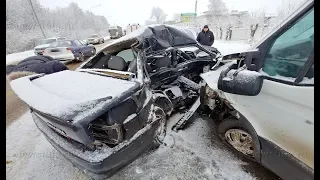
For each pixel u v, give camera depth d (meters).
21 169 2.20
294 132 1.33
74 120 1.27
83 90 1.65
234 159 2.12
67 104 1.35
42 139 2.80
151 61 3.11
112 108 1.54
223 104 2.27
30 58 3.34
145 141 1.89
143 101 1.99
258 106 1.60
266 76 1.53
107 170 1.52
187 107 3.45
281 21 1.54
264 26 15.33
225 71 1.61
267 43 1.57
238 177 1.87
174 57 3.44
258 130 1.65
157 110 2.42
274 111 1.46
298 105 1.28
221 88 1.57
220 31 19.69
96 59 3.14
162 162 2.14
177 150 2.33
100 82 1.85
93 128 1.59
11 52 19.05
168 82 3.38
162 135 2.50
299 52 1.35
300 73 1.30
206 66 3.94
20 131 3.05
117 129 1.58
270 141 1.56
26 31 26.55
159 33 3.11
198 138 2.55
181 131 2.74
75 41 10.15
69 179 2.02
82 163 1.52
